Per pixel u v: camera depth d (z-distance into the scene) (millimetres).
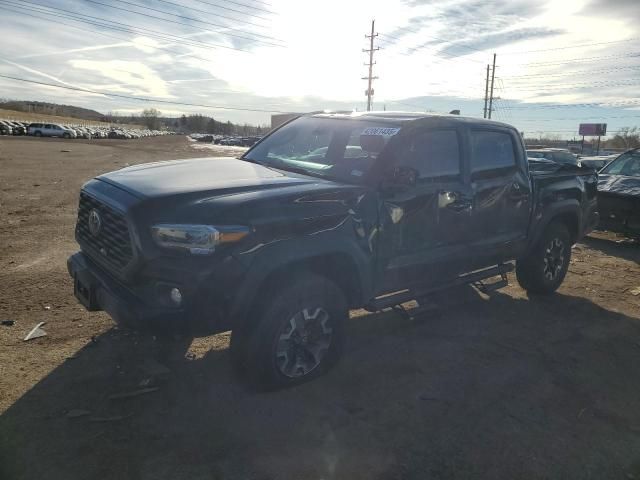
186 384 3695
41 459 2844
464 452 3133
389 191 3961
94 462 2852
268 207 3336
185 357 4090
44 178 15664
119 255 3363
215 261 3105
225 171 4039
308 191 3572
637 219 8836
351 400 3639
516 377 4102
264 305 3414
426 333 4883
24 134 56781
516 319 5355
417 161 4277
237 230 3164
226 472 2846
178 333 3164
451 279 4871
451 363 4285
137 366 3879
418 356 4387
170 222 3135
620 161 10648
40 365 3818
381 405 3596
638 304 6000
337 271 3842
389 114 4668
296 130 4984
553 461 3102
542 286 5973
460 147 4660
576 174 6309
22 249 6957
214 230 3090
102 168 20406
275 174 4039
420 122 4367
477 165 4832
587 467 3068
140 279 3254
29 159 23172
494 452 3150
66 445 2973
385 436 3246
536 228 5621
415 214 4219
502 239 5188
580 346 4766
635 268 7633
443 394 3785
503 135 5207
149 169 4125
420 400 3688
